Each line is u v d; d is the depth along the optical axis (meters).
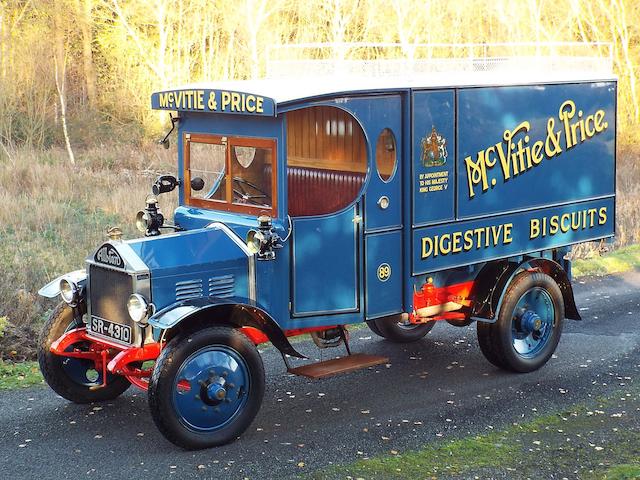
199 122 7.60
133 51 30.44
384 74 8.13
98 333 7.08
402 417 7.41
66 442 6.84
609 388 8.12
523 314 8.50
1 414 7.41
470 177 7.94
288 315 7.09
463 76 8.16
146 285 6.61
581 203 8.94
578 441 6.88
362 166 7.36
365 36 31.16
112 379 7.68
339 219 7.21
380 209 7.41
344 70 8.05
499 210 8.21
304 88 7.05
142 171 21.66
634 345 9.47
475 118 7.92
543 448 6.73
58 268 11.61
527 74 8.62
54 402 7.70
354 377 8.48
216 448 6.71
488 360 8.59
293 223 7.03
